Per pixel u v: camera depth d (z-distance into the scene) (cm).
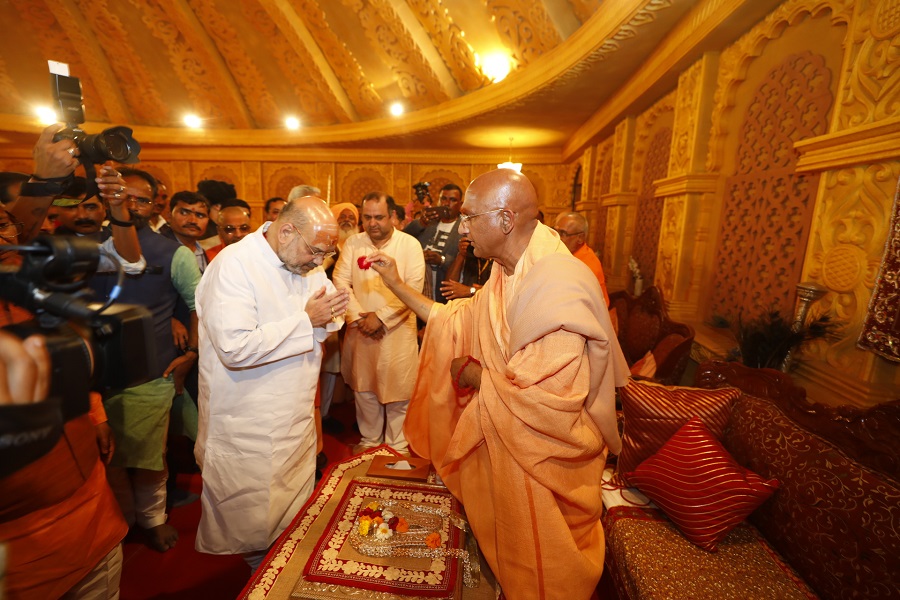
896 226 167
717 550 157
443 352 175
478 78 616
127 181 187
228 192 378
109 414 173
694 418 190
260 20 752
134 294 182
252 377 149
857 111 187
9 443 58
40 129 886
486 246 143
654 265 443
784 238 249
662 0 293
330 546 144
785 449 162
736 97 301
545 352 123
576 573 131
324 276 173
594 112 582
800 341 210
